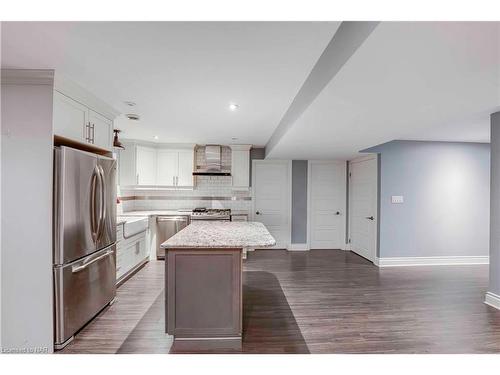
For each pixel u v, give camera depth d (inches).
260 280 142.3
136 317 99.5
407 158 168.6
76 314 85.4
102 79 82.0
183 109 111.7
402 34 44.2
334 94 72.4
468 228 171.6
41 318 76.8
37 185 76.2
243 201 213.2
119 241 132.4
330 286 133.4
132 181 179.5
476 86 66.6
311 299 117.3
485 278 145.1
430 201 169.8
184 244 79.4
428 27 42.1
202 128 146.9
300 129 111.6
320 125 105.2
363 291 126.7
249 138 176.2
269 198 215.5
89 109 96.7
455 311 105.7
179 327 81.6
